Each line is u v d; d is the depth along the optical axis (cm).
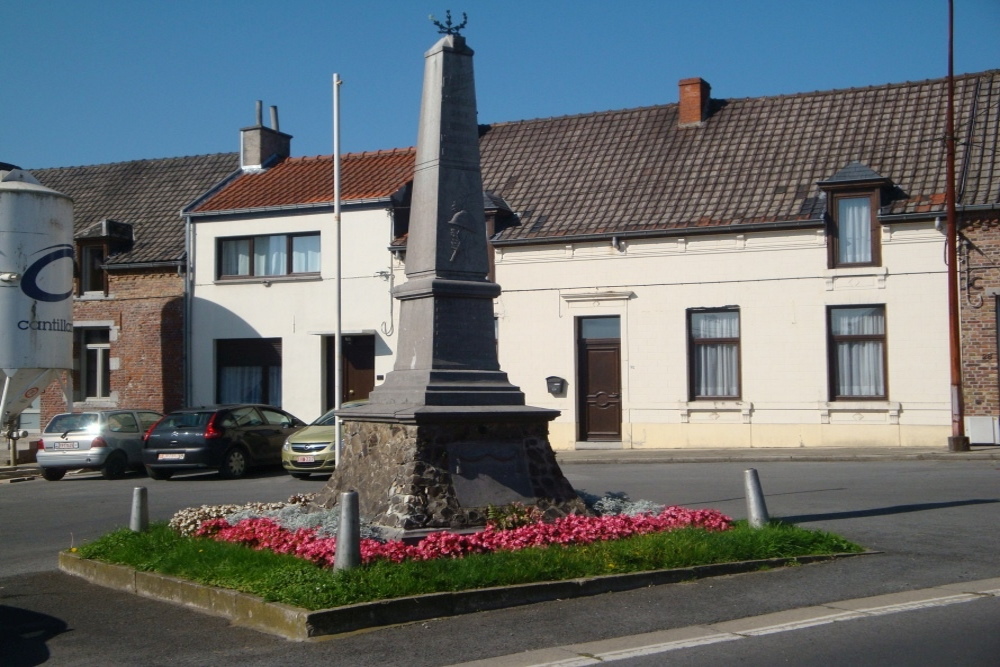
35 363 2520
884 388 2389
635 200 2686
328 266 2908
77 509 1739
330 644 793
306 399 2912
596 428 2659
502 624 834
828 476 1864
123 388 3094
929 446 2323
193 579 973
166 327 3059
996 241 2277
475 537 1009
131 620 915
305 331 2920
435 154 1191
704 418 2536
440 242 1177
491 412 1132
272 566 946
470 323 1181
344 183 3008
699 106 2853
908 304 2358
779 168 2612
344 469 1209
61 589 1061
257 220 2983
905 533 1206
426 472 1091
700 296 2542
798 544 1063
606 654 743
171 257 3048
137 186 3469
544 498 1155
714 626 815
